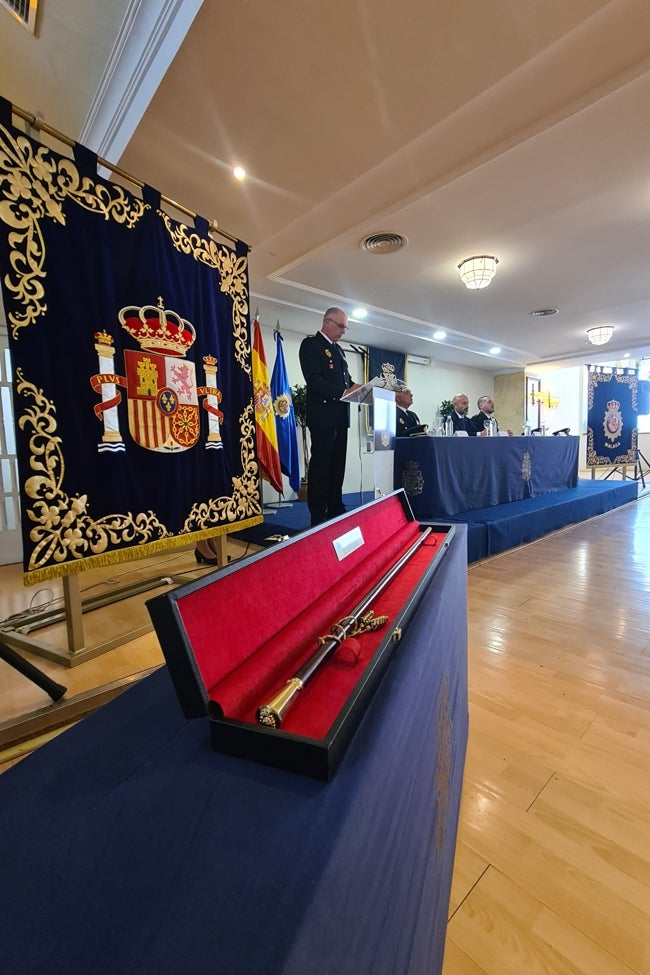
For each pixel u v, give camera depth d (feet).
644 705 4.91
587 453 22.66
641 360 32.30
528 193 8.85
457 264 12.42
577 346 22.89
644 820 3.42
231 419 6.27
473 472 12.57
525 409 27.91
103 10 4.73
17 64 5.49
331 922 0.95
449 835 2.85
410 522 4.53
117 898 0.98
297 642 1.88
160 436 5.26
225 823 1.13
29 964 0.86
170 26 4.69
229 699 1.44
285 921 0.88
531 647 6.28
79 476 4.48
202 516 5.81
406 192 8.22
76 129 6.57
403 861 1.59
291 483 15.92
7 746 3.77
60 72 5.58
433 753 2.23
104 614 6.43
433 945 2.18
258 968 0.80
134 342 4.97
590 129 6.96
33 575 4.16
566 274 13.23
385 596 2.66
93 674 4.75
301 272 12.81
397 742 1.50
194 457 5.69
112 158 6.95
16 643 5.32
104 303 4.65
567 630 6.84
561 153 7.59
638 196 9.00
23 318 4.04
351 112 6.20
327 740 1.24
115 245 4.77
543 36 5.11
